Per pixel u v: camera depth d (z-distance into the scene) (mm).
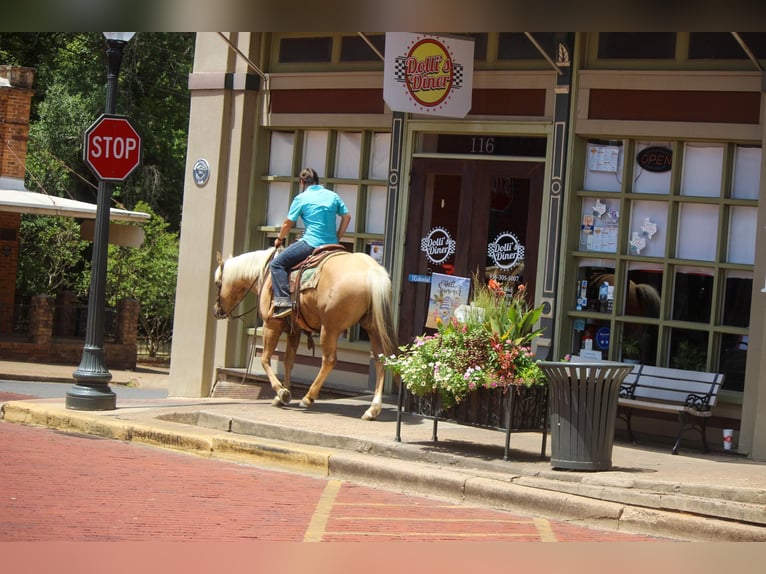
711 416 10305
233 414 10805
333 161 13516
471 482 8086
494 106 11859
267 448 9508
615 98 11008
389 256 12523
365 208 13273
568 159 11219
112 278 27703
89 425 10953
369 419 10836
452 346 8953
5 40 36594
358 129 13242
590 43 11203
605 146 11250
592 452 8234
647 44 10930
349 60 13266
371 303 10711
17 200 21688
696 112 10586
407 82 11172
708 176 10742
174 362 14219
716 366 10555
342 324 10938
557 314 11227
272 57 13906
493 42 11883
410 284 12430
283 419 10547
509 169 11820
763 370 9602
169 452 10055
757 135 10266
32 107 37031
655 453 9602
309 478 8945
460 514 7555
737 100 10383
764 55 10297
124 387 20141
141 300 27516
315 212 11414
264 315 11727
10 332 26516
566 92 11203
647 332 11016
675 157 10820
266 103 13844
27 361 23234
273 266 11398
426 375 9023
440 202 12297
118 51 11883
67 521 6418
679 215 10891
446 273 12211
